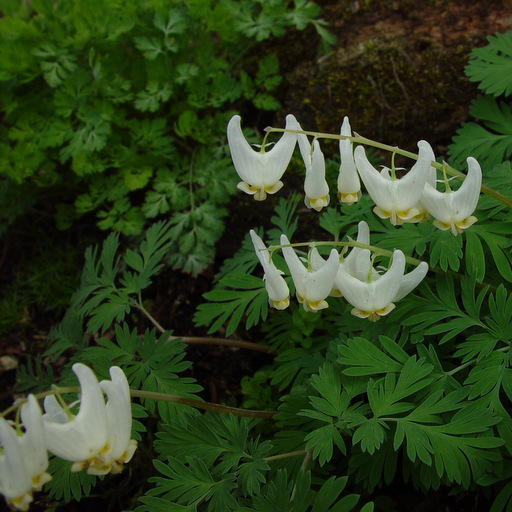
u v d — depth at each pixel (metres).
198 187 0.35
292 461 0.26
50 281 0.37
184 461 0.26
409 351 0.28
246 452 0.26
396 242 0.28
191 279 0.35
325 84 0.35
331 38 0.35
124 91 0.35
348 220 0.29
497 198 0.26
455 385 0.26
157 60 0.35
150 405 0.27
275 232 0.30
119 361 0.28
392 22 0.35
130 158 0.35
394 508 0.28
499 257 0.27
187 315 0.35
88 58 0.36
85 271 0.31
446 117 0.34
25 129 0.36
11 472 0.22
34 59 0.35
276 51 0.37
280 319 0.31
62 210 0.37
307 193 0.25
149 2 0.36
